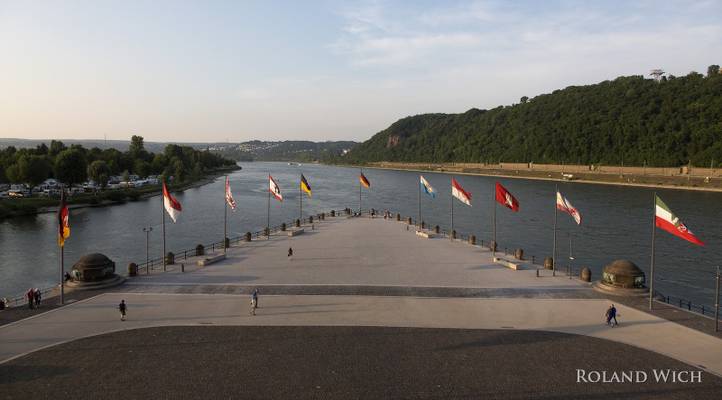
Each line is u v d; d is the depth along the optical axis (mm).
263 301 41000
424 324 35531
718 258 75812
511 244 85750
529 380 26844
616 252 79750
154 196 168125
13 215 115438
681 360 29469
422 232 76062
